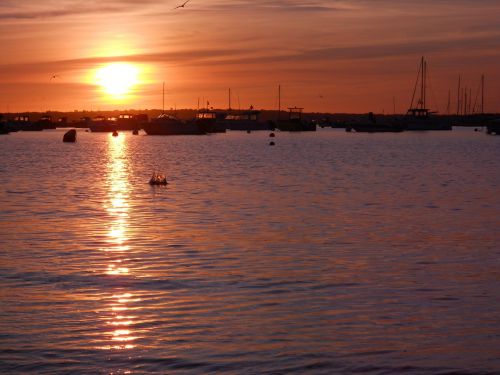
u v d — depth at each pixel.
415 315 20.95
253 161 101.50
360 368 17.06
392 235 34.66
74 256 29.23
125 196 52.59
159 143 183.00
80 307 21.66
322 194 53.88
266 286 24.23
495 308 21.67
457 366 17.19
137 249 30.77
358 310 21.47
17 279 25.16
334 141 197.62
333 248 31.17
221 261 28.30
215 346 18.39
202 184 62.81
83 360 17.47
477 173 78.19
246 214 42.03
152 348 18.23
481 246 31.80
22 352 17.94
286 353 17.94
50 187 60.53
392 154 123.69
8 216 41.41
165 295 23.03
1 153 128.62
